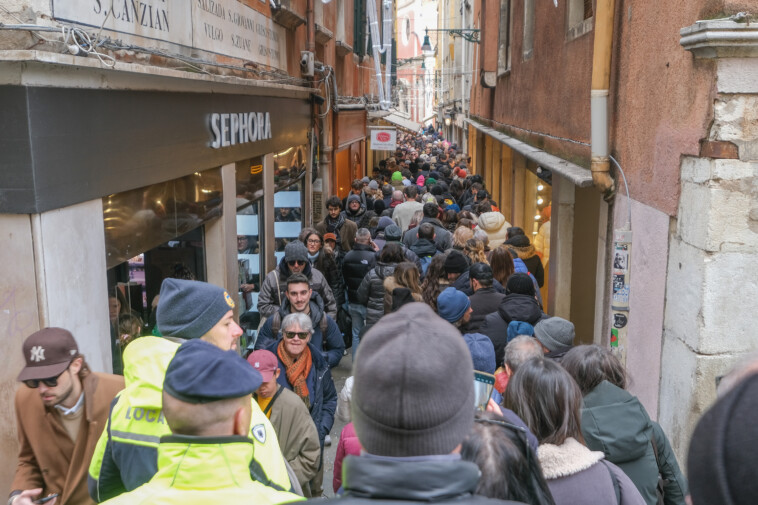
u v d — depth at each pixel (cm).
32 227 355
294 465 385
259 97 858
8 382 367
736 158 394
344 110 1669
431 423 119
